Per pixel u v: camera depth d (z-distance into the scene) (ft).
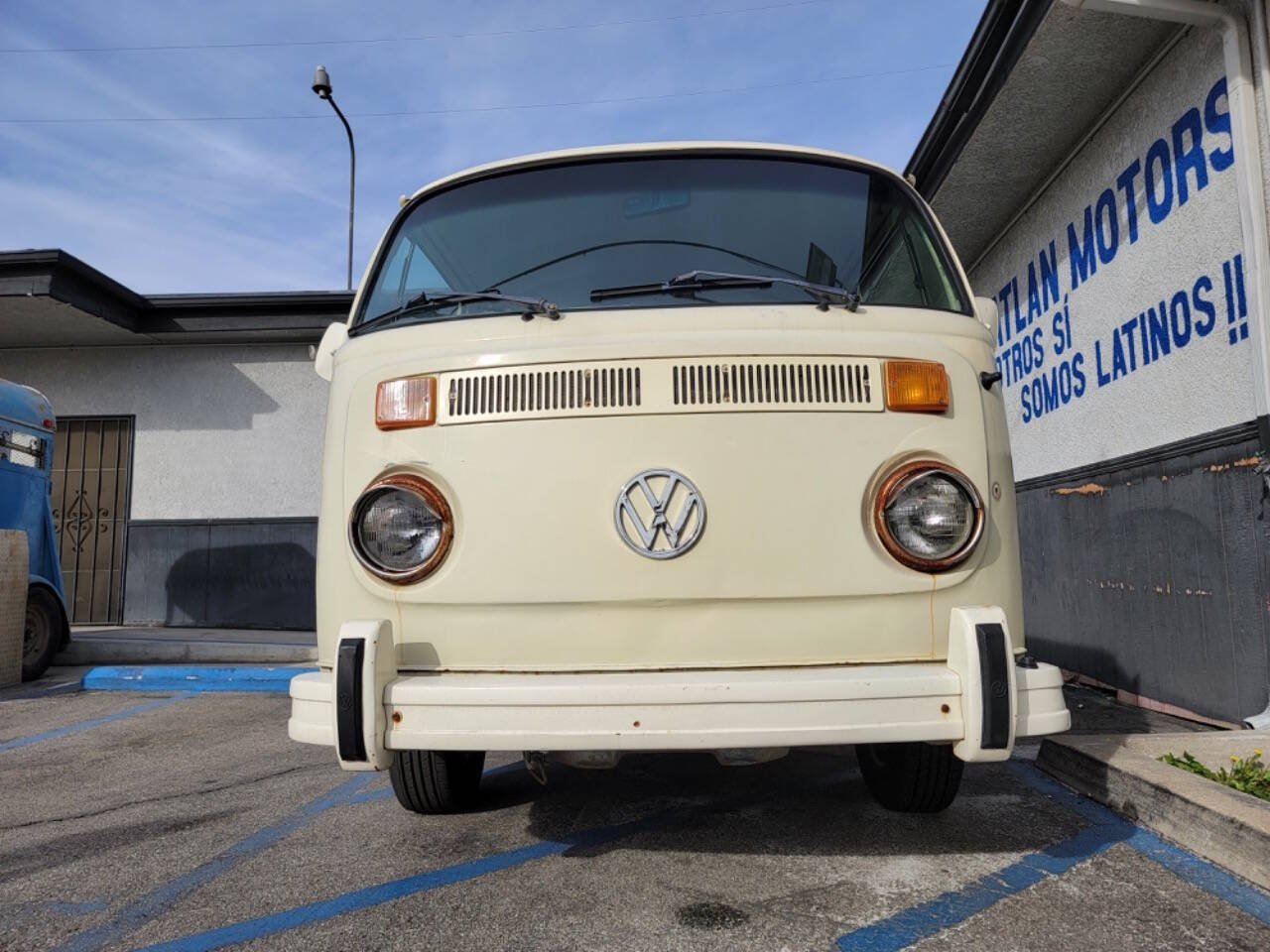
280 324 36.55
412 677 8.70
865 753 12.32
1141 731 15.83
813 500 8.70
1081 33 17.48
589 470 8.71
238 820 12.68
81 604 38.32
